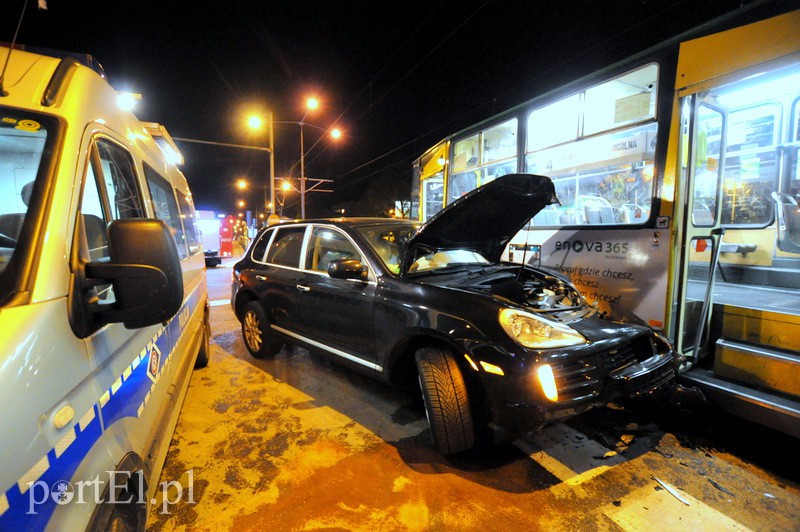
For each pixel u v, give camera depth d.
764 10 3.06
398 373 3.56
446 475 2.94
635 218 4.08
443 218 3.47
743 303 4.07
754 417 3.12
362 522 2.50
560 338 2.84
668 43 3.64
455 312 2.99
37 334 1.23
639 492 2.75
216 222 23.45
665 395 3.52
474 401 3.07
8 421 1.07
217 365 5.23
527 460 3.12
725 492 2.74
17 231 1.62
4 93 1.63
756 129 5.50
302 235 4.71
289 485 2.84
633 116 4.01
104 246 2.00
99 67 2.74
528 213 4.04
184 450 3.27
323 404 4.07
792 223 5.16
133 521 1.82
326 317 4.07
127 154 2.40
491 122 5.73
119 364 1.83
